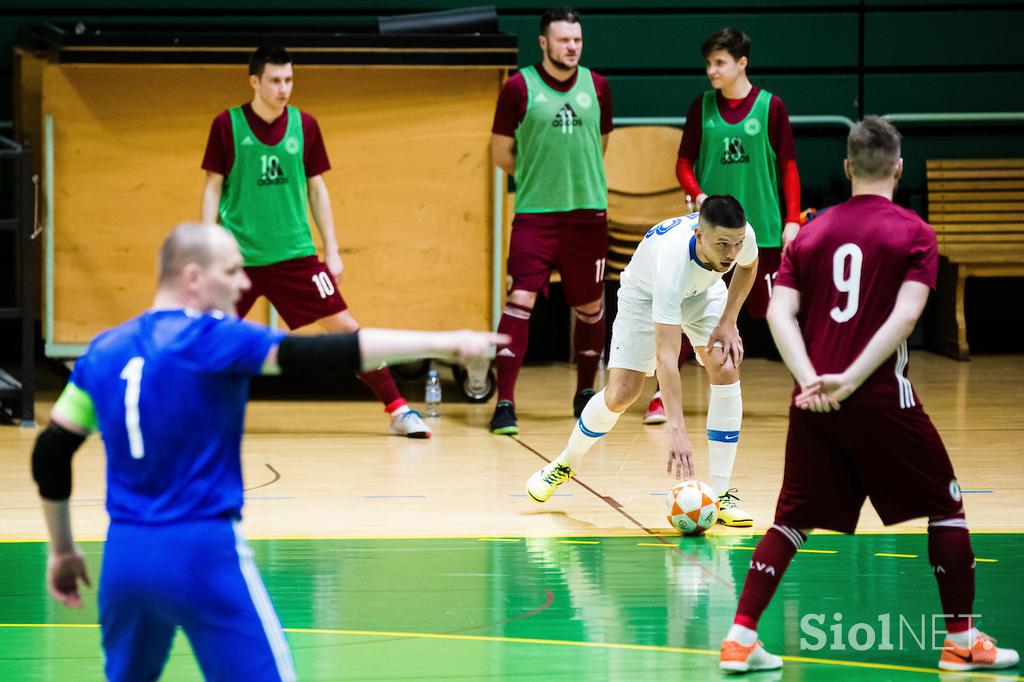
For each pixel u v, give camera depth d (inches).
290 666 327.9
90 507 701.9
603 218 935.7
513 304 920.9
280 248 892.0
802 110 1275.8
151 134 994.1
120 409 326.3
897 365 453.7
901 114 1275.8
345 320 915.4
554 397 1067.3
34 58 1136.8
